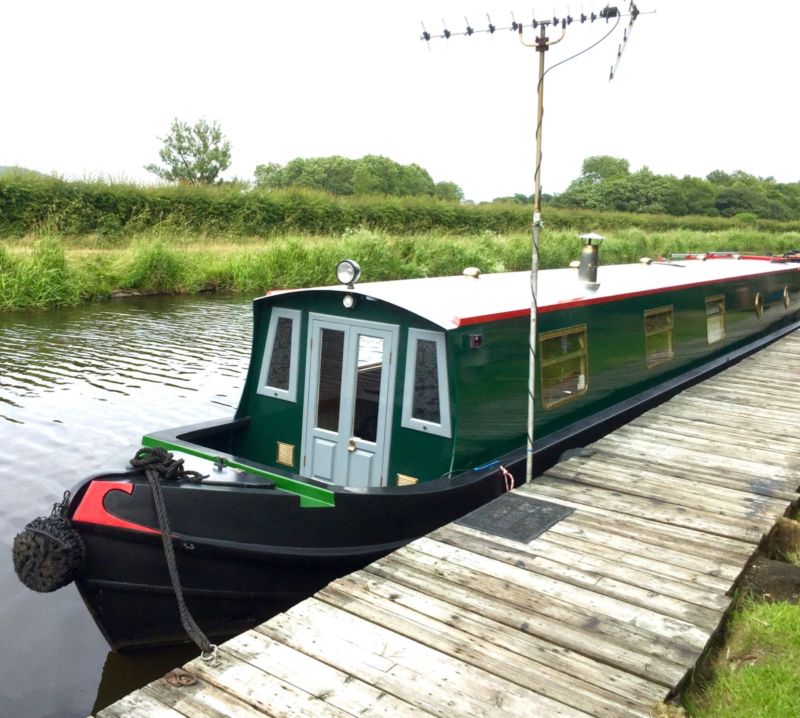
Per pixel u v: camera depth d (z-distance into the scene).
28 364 12.68
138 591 4.84
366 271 25.11
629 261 37.22
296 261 24.31
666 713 3.43
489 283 7.87
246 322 17.22
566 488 6.26
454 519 5.84
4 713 4.69
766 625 4.29
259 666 3.76
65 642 5.44
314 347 6.46
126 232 29.06
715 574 4.78
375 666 3.77
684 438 7.73
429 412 5.93
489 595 4.49
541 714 3.44
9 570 6.28
